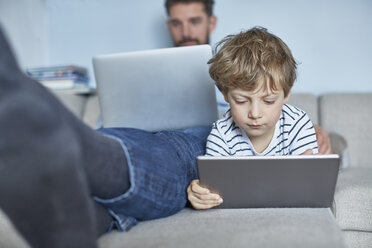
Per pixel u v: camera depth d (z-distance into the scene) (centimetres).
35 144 46
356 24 221
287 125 109
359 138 188
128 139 75
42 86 57
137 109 112
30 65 237
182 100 110
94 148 63
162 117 113
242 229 66
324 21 224
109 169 66
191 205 94
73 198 49
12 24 221
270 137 109
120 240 68
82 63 252
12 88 47
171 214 86
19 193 47
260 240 60
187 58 106
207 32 223
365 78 222
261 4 229
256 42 100
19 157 46
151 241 64
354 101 195
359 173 145
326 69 225
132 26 245
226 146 109
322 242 59
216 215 80
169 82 108
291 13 226
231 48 102
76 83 220
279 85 94
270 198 83
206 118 113
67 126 51
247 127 98
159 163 78
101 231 73
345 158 165
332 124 192
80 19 250
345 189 123
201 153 106
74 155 49
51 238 49
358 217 119
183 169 90
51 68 216
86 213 51
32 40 241
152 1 242
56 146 47
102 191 67
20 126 46
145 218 81
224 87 99
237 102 96
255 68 93
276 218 73
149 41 244
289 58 103
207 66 107
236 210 84
